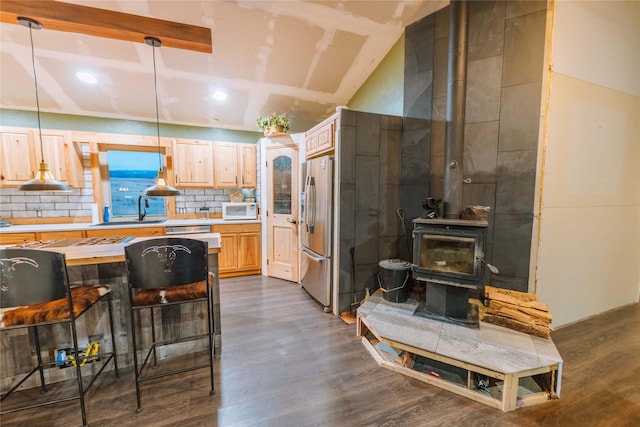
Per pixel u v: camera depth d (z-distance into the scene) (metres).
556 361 1.70
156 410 1.63
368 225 2.94
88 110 3.75
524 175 2.38
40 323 1.48
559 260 2.54
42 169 2.22
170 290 1.80
